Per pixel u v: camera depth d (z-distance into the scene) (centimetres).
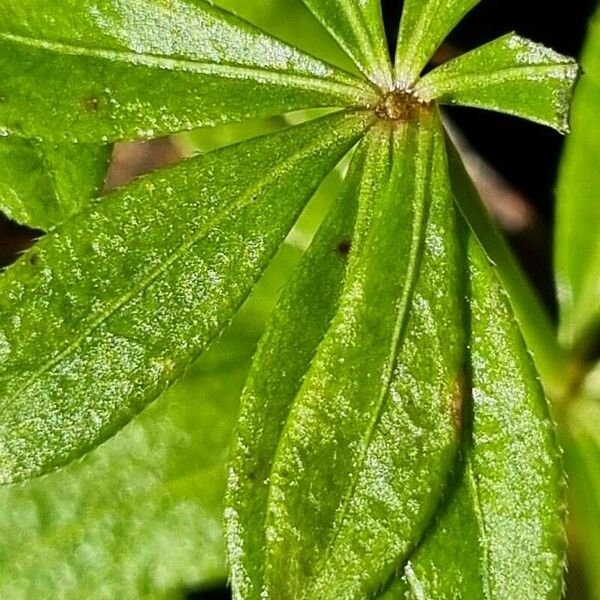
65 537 15
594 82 15
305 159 12
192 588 15
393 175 12
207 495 15
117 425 12
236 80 12
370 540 12
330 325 12
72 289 12
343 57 15
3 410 12
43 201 13
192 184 12
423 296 12
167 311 12
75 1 12
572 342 15
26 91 12
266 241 12
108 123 12
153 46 12
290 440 12
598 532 15
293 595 12
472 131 17
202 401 15
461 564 12
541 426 12
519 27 16
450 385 12
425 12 12
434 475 12
